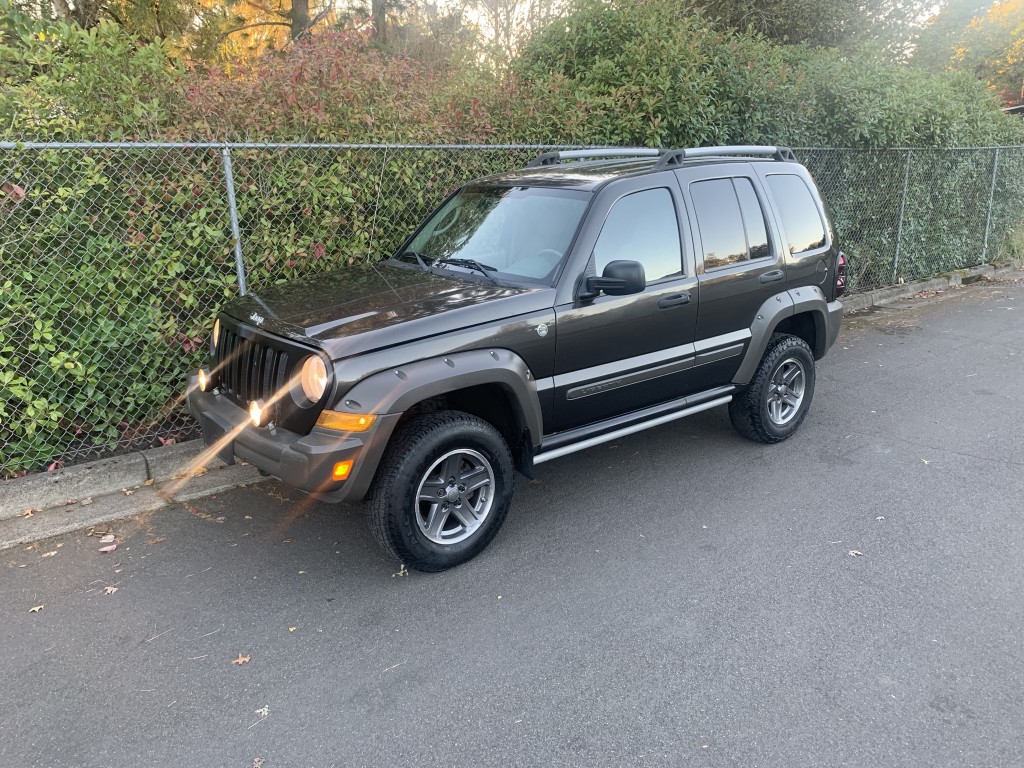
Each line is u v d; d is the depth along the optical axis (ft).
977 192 37.60
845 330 28.53
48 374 14.71
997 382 21.53
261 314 12.01
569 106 23.30
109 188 14.89
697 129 24.77
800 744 8.26
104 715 8.84
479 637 10.31
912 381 21.88
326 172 17.52
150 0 36.81
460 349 11.37
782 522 13.51
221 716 8.82
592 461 16.52
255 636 10.36
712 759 8.07
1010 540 12.73
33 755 8.20
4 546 12.67
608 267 12.21
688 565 12.12
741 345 15.61
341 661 9.83
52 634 10.37
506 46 40.73
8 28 15.44
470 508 12.22
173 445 15.72
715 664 9.66
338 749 8.30
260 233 16.94
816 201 17.74
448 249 14.74
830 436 17.71
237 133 16.70
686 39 25.89
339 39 18.21
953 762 7.97
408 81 19.93
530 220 13.91
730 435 17.95
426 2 52.54
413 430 11.25
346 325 11.05
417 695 9.17
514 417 12.55
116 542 12.91
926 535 12.95
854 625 10.44
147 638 10.30
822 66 28.78
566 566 12.14
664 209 14.25
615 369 13.52
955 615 10.64
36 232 14.25
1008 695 9.00
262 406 11.37
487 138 20.88
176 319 16.05
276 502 14.44
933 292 35.27
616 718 8.72
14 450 14.47
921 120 31.91
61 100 14.85
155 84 15.90
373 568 12.14
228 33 44.04
